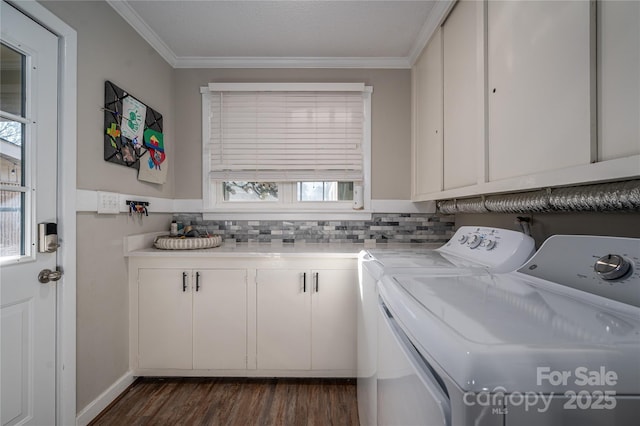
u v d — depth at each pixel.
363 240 2.28
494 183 1.13
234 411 1.55
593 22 0.73
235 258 1.82
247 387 1.76
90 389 1.46
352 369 1.82
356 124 2.27
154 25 1.84
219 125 2.26
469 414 0.40
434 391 0.50
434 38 1.79
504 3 1.09
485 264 1.09
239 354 1.82
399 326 0.70
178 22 1.81
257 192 2.38
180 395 1.69
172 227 2.12
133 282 1.81
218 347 1.82
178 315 1.82
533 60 0.94
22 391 1.15
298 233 2.28
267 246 2.10
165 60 2.13
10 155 1.10
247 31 1.90
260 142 2.26
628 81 0.66
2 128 1.08
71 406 1.33
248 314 1.82
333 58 2.21
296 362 1.82
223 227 2.27
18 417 1.13
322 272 1.83
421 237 2.28
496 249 1.11
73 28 1.34
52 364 1.26
